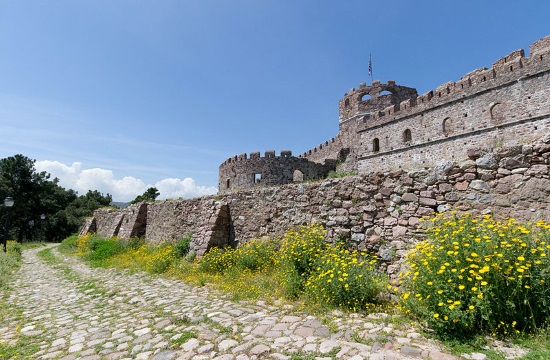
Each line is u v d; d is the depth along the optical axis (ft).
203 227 40.47
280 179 132.67
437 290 13.20
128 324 18.63
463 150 87.10
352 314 16.55
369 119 118.73
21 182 163.84
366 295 17.66
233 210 39.52
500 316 12.41
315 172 138.92
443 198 21.74
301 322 16.07
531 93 73.51
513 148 19.21
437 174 22.17
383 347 12.42
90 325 19.29
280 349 13.14
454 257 14.01
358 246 25.52
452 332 12.80
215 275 30.14
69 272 43.27
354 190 26.78
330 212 28.32
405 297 14.34
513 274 12.69
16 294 30.48
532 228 16.25
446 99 91.97
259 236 35.55
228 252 34.19
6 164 160.66
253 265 29.84
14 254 69.10
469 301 12.82
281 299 20.49
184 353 13.65
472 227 16.02
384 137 112.27
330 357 12.00
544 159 18.03
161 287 28.02
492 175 19.85
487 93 82.53
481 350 11.39
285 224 32.78
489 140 80.94
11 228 167.63
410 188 23.36
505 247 13.48
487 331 12.65
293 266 22.82
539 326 12.33
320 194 29.63
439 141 93.66
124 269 40.57
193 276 30.71
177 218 50.90
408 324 14.43
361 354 11.94
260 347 13.48
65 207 197.06
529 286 12.38
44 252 82.79
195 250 39.34
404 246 22.61
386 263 23.25
